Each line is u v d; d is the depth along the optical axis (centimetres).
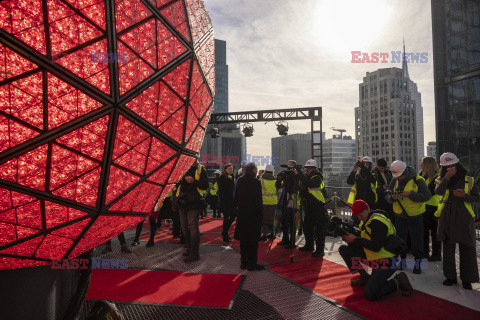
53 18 127
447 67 2780
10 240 152
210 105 252
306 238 592
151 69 166
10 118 126
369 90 13038
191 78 201
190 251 527
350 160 19025
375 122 12750
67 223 164
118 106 152
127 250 587
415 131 12388
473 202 378
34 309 185
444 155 397
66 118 138
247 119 1792
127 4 149
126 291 385
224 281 422
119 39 147
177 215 696
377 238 353
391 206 591
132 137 167
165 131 187
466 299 357
